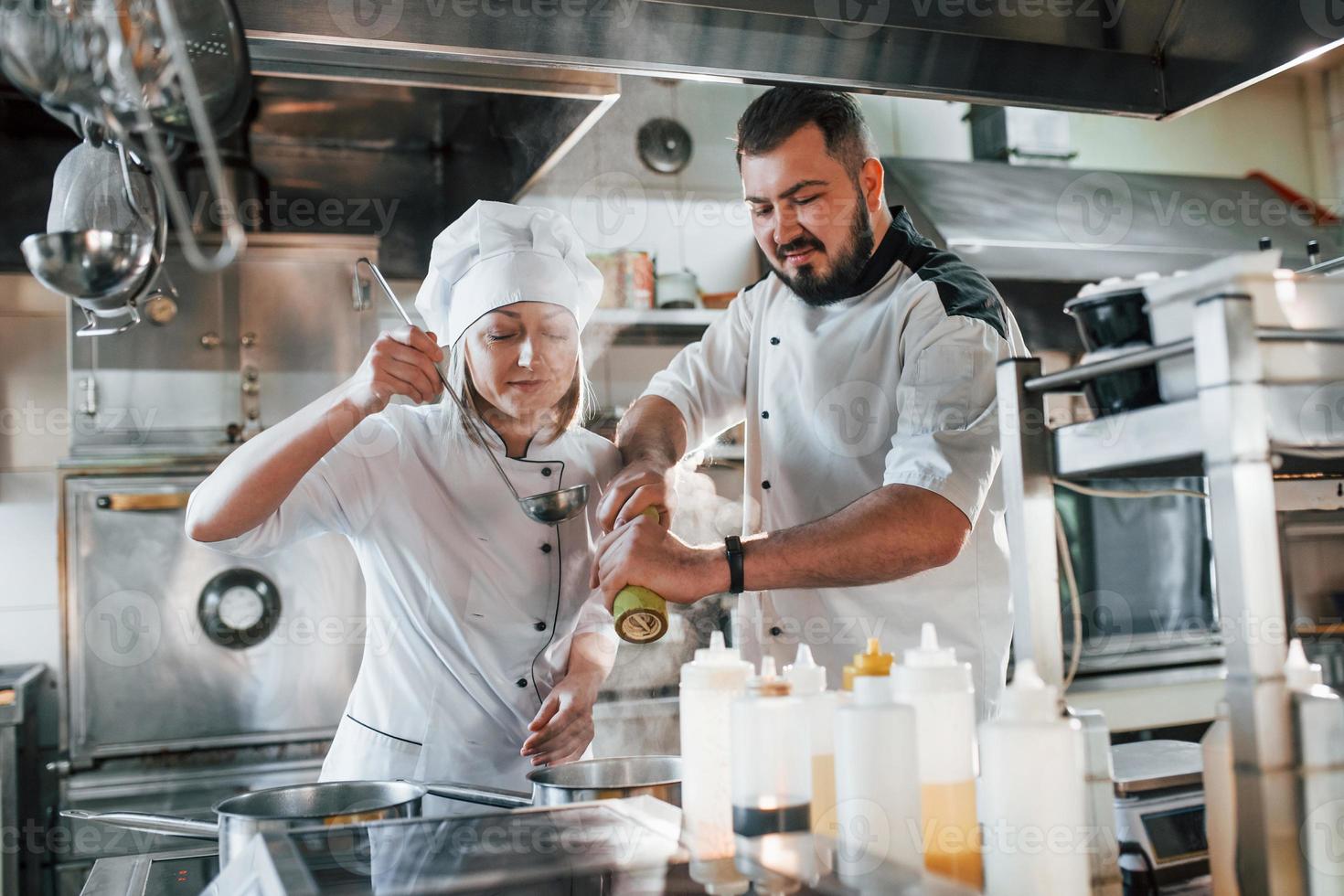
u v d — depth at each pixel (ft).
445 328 5.29
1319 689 2.40
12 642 9.89
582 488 4.63
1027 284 9.52
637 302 9.28
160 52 2.77
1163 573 9.12
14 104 9.74
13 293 10.01
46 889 8.27
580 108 5.83
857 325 5.07
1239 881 2.36
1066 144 10.71
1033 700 2.45
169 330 9.04
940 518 4.11
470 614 4.83
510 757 4.79
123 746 8.65
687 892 2.28
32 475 10.03
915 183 9.95
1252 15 4.65
